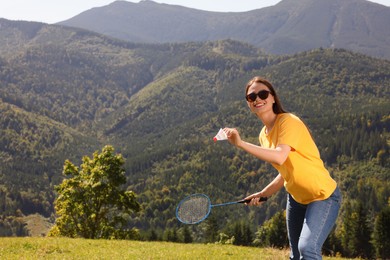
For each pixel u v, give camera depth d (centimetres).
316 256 548
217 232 10812
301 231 606
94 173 4353
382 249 8294
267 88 591
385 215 8275
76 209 4425
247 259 1495
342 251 9444
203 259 1445
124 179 4459
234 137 523
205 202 696
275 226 9681
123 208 4522
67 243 1862
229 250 1830
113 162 4438
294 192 591
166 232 11844
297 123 570
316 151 585
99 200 4394
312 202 584
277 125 582
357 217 9406
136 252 1576
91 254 1452
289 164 571
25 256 1329
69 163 4578
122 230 4534
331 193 580
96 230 4481
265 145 609
